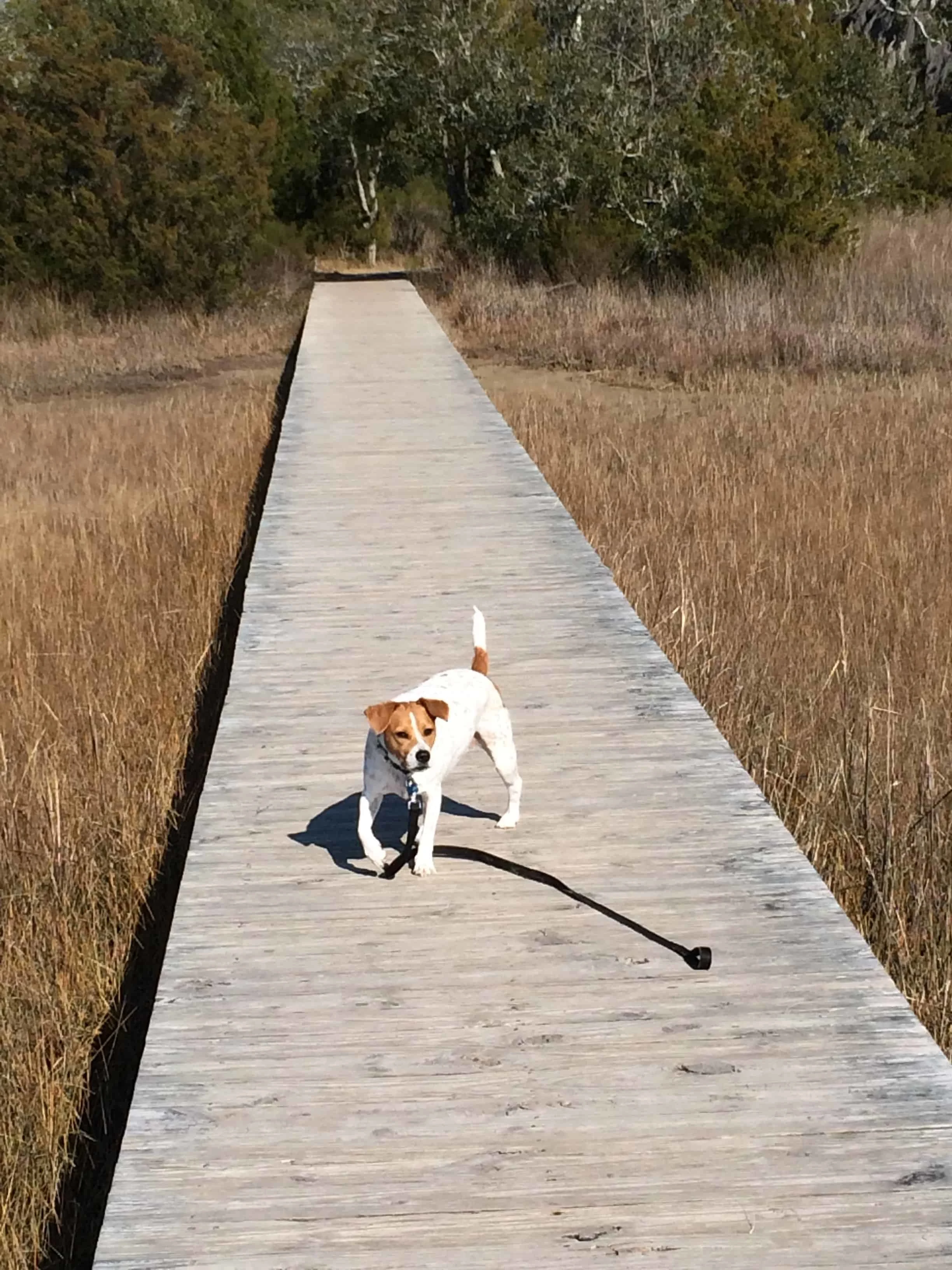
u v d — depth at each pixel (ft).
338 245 122.11
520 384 63.67
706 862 16.03
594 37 95.81
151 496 42.86
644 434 48.70
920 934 17.46
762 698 24.34
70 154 86.12
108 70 85.66
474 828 16.99
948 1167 10.84
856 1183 10.69
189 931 14.69
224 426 54.13
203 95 93.30
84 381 69.77
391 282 101.55
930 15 118.42
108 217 85.92
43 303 84.84
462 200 103.86
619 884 15.53
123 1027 16.01
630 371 64.85
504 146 97.71
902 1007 13.01
